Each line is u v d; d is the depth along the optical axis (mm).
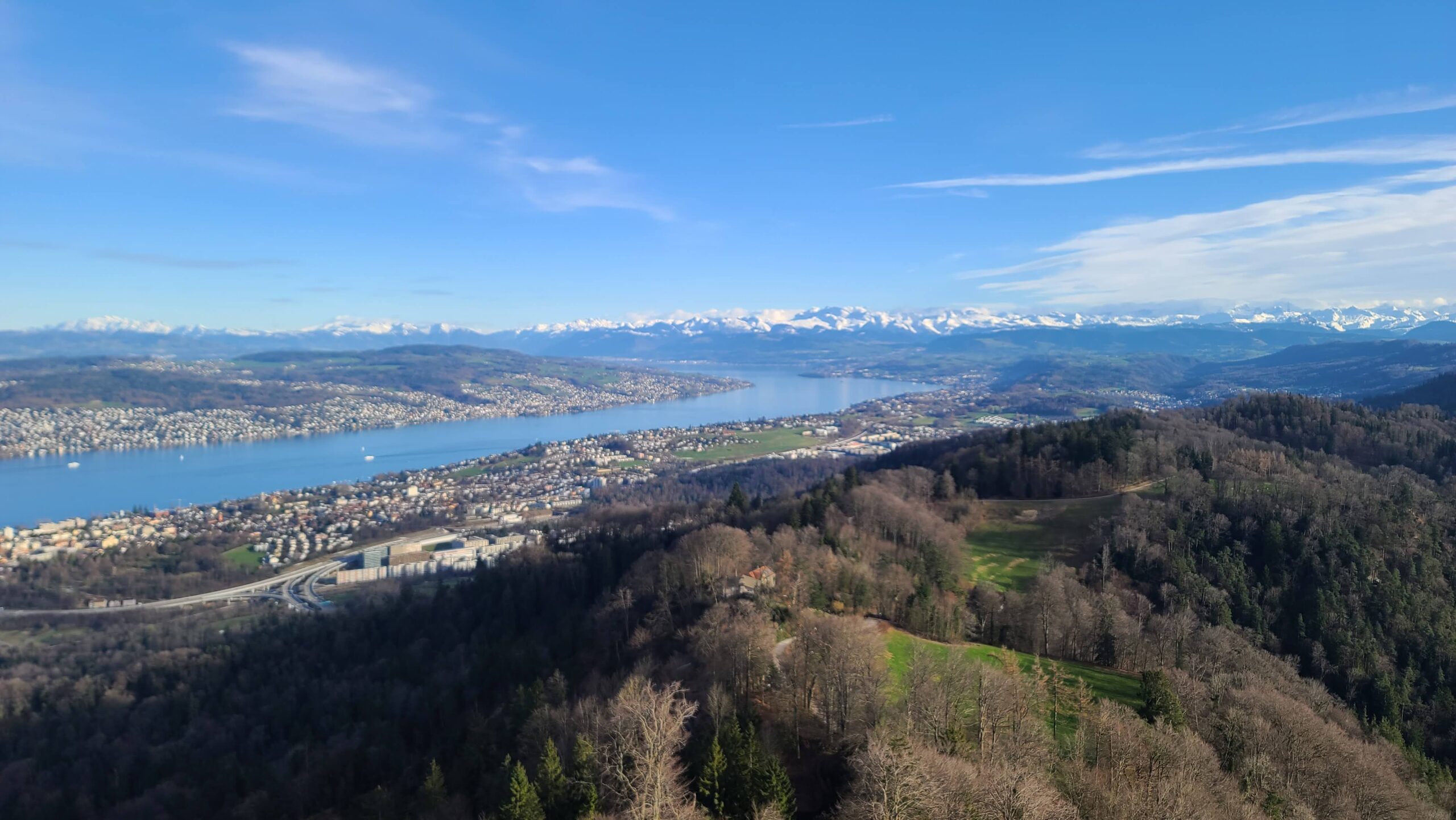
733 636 90188
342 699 141750
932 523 164625
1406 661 124250
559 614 158250
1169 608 135125
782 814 63562
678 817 61344
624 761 69250
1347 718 105000
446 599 185000
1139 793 62188
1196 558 148625
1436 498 161375
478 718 107500
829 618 90125
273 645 174500
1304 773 76812
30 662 185625
